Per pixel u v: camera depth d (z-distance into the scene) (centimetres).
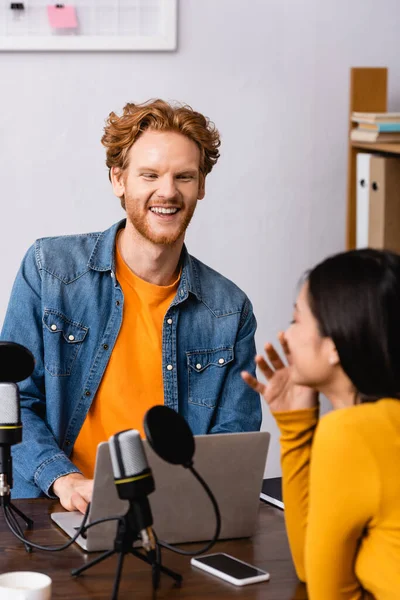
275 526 154
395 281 119
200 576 130
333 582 119
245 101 304
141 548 139
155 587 123
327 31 309
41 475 168
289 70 307
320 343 123
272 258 314
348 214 298
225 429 189
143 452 120
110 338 188
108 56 290
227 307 197
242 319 199
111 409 187
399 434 117
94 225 297
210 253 308
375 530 118
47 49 282
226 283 201
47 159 291
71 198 294
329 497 117
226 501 144
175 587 125
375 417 118
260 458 145
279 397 136
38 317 190
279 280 316
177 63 296
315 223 317
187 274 194
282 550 142
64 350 188
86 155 293
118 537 120
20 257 293
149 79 294
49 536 143
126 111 189
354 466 116
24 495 182
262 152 309
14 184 289
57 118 289
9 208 290
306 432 133
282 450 134
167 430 120
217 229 308
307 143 312
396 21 315
